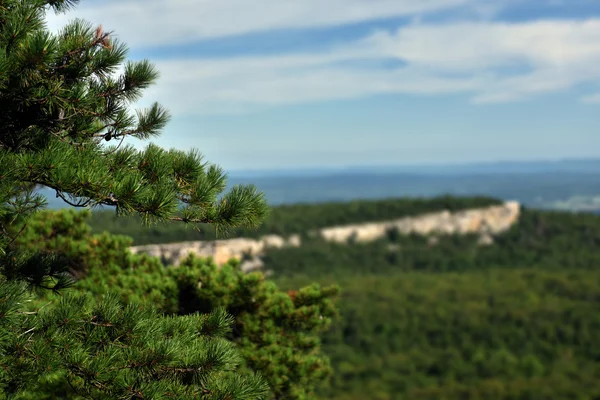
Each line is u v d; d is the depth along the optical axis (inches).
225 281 440.8
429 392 2812.5
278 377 424.8
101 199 249.3
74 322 254.5
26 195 249.8
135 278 438.6
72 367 246.1
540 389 2743.6
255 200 284.8
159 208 258.7
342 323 3356.3
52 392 315.3
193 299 440.5
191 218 275.6
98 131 297.4
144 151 283.7
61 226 478.3
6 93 256.8
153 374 260.4
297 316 454.0
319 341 476.4
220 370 268.4
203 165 288.0
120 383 243.6
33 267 310.8
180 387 256.7
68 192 248.4
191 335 285.1
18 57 244.2
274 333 450.3
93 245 482.0
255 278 440.8
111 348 252.2
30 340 246.2
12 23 246.7
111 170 274.4
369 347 3164.4
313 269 4362.7
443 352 3169.3
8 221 295.7
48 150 252.1
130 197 253.1
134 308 270.1
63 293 310.3
